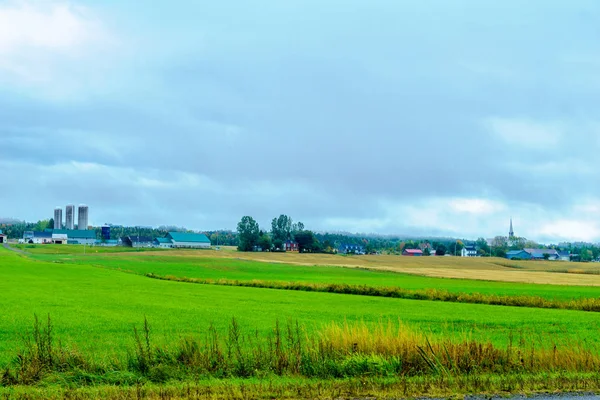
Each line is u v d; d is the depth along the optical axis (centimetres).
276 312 3969
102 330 2767
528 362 1609
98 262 13125
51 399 1183
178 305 4366
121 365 1520
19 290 5494
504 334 2883
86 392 1238
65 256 15550
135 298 4941
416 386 1296
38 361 1459
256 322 3250
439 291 6047
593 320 3816
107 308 3984
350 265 15538
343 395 1212
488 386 1318
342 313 4003
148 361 1526
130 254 17188
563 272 14325
